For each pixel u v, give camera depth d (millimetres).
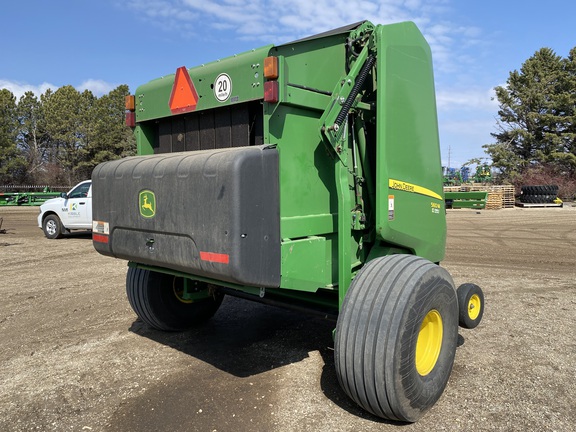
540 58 45125
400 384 3004
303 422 3193
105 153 58375
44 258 10453
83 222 13578
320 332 5168
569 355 4445
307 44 3648
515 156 42938
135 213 3594
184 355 4477
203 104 3666
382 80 3777
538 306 6227
